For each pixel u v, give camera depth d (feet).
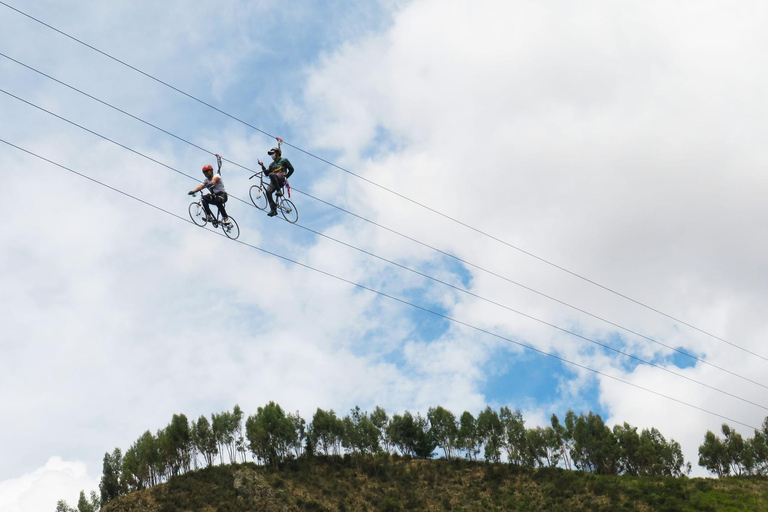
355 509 278.05
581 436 339.77
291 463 329.31
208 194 97.19
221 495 286.46
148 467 325.42
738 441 335.67
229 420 339.36
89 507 361.71
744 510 237.04
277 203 102.73
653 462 319.68
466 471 326.03
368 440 339.77
